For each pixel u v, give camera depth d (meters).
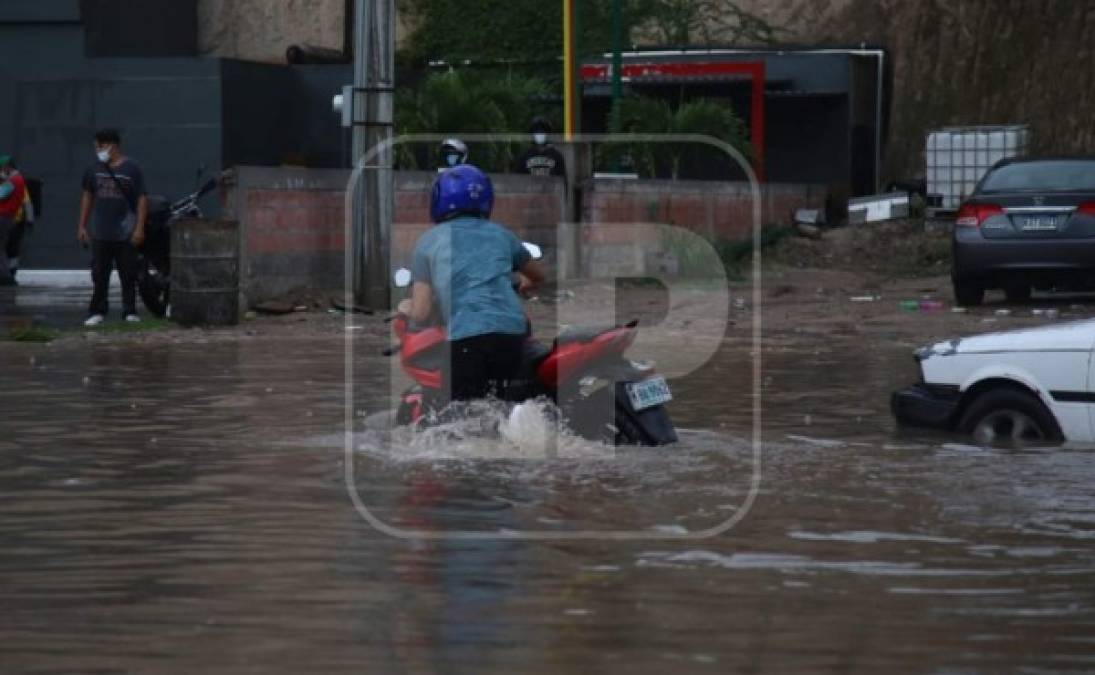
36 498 20.42
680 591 15.70
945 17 103.00
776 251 74.75
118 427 26.67
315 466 22.75
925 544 17.70
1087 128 100.38
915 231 79.88
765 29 101.75
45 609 15.09
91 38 81.62
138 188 46.72
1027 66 101.88
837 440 25.19
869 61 94.69
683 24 99.69
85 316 50.22
